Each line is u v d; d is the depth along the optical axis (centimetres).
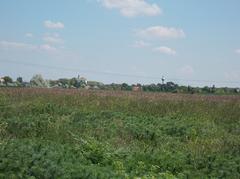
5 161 956
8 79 5650
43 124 1644
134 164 1152
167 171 1112
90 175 961
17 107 2055
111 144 1454
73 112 1995
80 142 1384
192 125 1941
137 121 1905
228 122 2239
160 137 1669
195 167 1205
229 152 1437
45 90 3231
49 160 998
